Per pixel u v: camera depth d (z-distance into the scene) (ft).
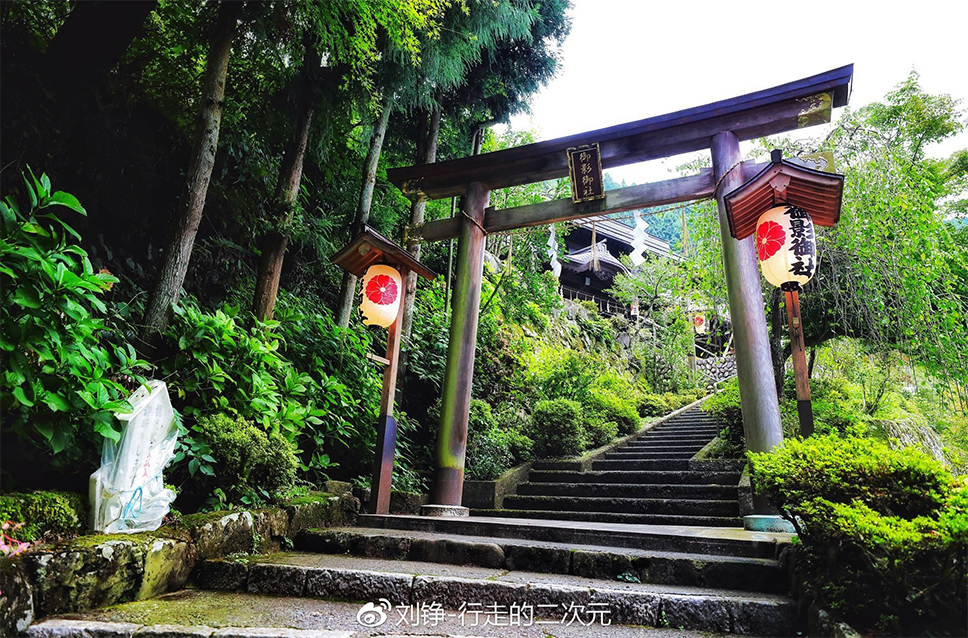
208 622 8.46
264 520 12.84
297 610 9.40
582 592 9.54
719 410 26.43
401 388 22.98
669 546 11.85
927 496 8.21
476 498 22.62
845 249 21.93
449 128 29.68
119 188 17.98
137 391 10.49
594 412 32.58
